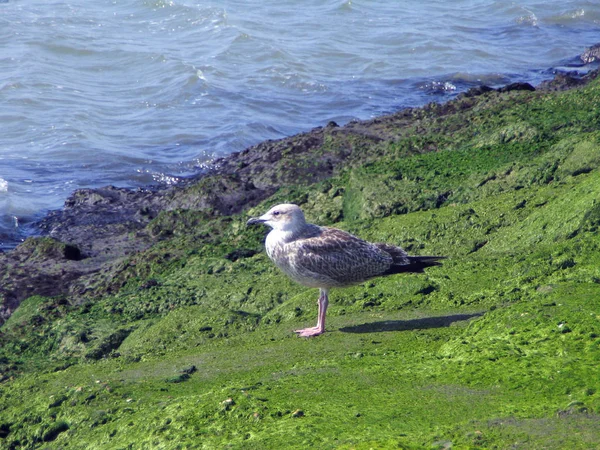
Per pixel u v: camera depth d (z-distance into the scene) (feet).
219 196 71.67
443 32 136.26
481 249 47.29
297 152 80.94
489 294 40.06
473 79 116.98
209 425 28.73
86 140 95.71
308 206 59.72
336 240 38.27
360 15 144.77
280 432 26.96
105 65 120.47
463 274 43.06
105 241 69.36
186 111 105.50
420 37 133.18
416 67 122.52
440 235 49.16
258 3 149.59
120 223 73.10
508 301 38.86
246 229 59.00
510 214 48.98
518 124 61.93
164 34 134.10
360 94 112.06
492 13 148.05
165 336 43.16
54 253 64.44
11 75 112.88
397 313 40.22
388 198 54.44
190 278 52.21
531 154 57.52
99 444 30.68
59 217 76.23
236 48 125.80
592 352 30.30
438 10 150.10
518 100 76.69
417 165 58.70
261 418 28.48
